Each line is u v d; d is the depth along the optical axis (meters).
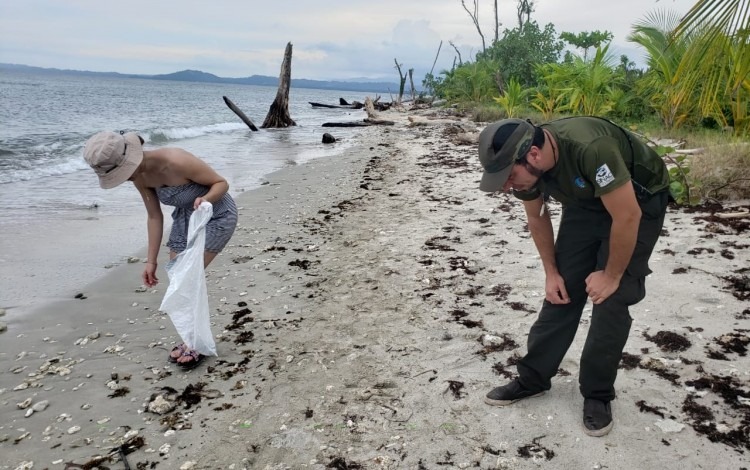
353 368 3.11
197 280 3.10
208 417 2.70
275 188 8.63
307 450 2.42
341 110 44.84
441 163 10.78
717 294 3.61
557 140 1.99
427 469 2.26
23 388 3.00
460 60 39.78
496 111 20.92
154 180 3.04
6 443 2.54
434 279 4.40
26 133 17.05
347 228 6.16
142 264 5.12
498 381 2.88
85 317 3.95
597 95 15.40
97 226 6.46
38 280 4.67
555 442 2.36
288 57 23.25
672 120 11.63
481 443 2.39
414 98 43.97
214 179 3.14
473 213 6.46
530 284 4.14
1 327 3.73
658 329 3.22
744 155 6.43
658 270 4.10
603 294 2.12
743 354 2.89
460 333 3.45
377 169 10.38
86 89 74.06
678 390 2.64
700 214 5.47
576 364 2.95
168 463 2.37
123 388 2.99
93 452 2.46
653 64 11.74
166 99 57.50
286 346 3.42
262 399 2.84
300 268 4.86
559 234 2.36
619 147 1.96
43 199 7.92
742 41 4.47
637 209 1.89
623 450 2.27
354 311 3.90
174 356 3.25
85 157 2.75
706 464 2.15
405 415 2.64
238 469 2.32
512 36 28.22
